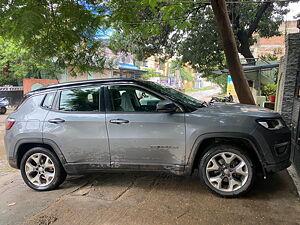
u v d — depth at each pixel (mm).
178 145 3566
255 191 3703
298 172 4254
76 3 4223
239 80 6223
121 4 4633
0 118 14328
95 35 5398
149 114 3689
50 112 4039
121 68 21812
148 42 13906
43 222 3143
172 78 41031
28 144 4172
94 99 3963
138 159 3742
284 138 3506
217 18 6023
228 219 3006
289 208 3203
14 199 3885
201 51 13695
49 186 4105
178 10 5488
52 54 5133
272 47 27766
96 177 4590
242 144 3566
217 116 3498
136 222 3037
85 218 3191
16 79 20656
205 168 3578
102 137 3785
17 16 3320
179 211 3242
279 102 7738
